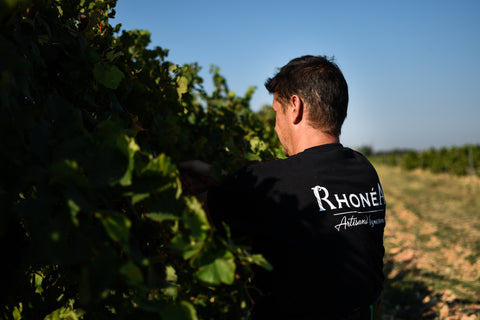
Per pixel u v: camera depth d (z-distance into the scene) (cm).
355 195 116
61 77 102
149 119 152
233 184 109
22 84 67
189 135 220
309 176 111
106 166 65
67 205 60
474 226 798
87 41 116
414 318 351
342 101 127
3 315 87
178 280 105
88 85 109
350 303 103
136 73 152
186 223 67
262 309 109
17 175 59
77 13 120
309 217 105
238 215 106
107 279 58
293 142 134
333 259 104
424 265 523
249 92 310
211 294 120
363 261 109
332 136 128
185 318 66
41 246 55
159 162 67
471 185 1598
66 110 70
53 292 105
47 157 62
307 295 102
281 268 104
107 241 63
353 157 129
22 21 80
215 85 300
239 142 230
